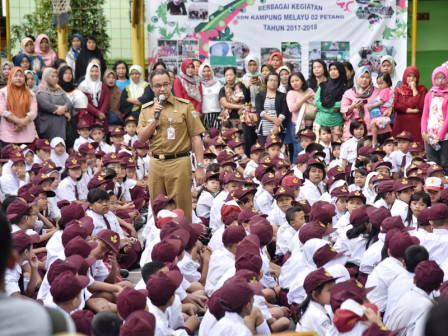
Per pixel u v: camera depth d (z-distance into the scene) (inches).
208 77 647.1
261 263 270.7
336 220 397.4
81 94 605.6
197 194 465.7
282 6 708.7
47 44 666.2
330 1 708.7
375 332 207.2
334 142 556.7
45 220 390.0
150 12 705.0
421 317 233.5
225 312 228.7
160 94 349.1
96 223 357.4
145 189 515.2
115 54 785.6
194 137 361.7
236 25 709.3
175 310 258.2
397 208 370.6
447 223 313.6
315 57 714.8
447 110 524.1
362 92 581.3
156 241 327.6
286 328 283.4
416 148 511.2
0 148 558.3
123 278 368.5
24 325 102.6
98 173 422.0
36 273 292.7
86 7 759.7
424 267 238.5
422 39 864.9
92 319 230.7
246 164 539.2
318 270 246.4
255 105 608.1
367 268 310.0
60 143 534.0
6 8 761.0
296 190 392.8
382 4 708.7
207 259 335.6
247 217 342.6
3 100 554.9
